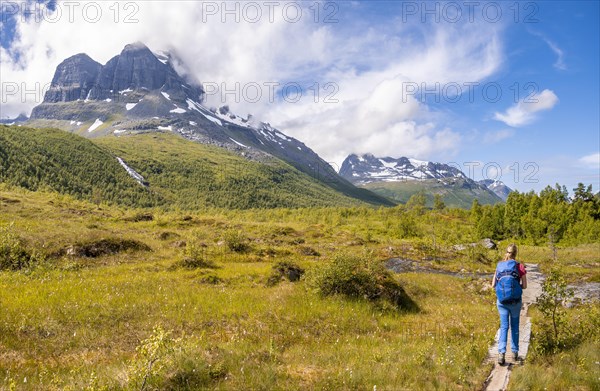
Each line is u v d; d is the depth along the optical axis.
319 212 149.75
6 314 11.44
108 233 35.38
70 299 13.79
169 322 12.38
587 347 10.09
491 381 8.43
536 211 98.25
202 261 25.34
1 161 170.00
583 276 35.97
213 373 8.23
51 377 8.18
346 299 16.52
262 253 34.91
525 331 11.69
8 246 21.86
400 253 52.69
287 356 10.09
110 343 10.62
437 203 126.94
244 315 13.55
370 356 10.09
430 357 9.70
